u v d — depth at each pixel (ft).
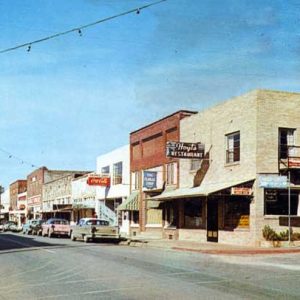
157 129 132.77
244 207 93.40
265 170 90.27
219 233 100.63
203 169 107.96
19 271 54.65
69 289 41.27
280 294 37.70
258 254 77.66
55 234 144.05
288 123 92.68
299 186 91.25
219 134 102.47
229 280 45.57
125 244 110.73
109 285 43.16
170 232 121.39
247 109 93.56
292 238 90.53
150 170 136.98
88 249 89.20
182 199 116.26
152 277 47.98
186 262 63.41
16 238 138.92
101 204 179.52
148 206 132.77
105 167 177.17
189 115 121.29
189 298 36.22
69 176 227.40
